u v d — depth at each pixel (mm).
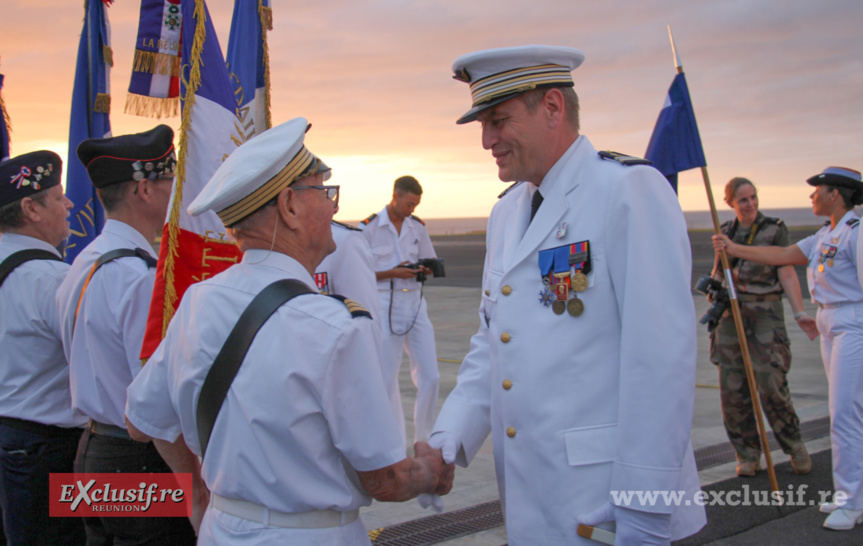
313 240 1519
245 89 2506
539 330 1736
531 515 1717
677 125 3885
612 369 1659
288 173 1446
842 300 3602
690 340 1580
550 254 1739
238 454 1356
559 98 1747
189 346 1427
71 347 2150
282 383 1312
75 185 3172
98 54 3221
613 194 1635
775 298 4148
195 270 2029
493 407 1893
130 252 2111
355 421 1356
